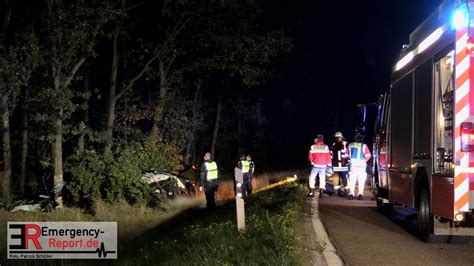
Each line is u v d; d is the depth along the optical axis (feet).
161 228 53.78
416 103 34.96
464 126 28.22
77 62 62.95
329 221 41.75
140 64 77.77
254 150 124.88
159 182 66.39
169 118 82.17
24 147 70.95
